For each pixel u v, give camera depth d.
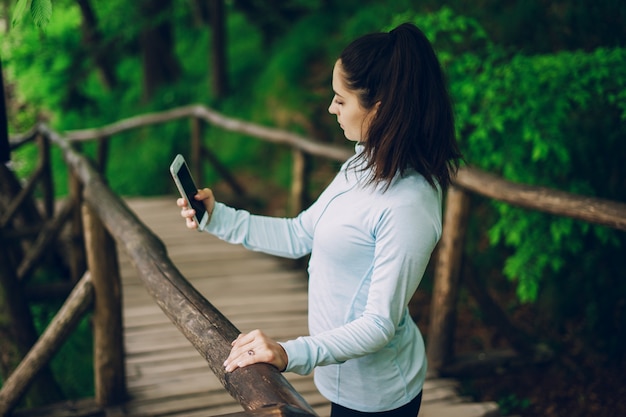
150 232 2.65
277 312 4.56
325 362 1.44
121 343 3.27
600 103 3.86
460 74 3.96
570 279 4.57
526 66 3.62
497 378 4.20
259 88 9.91
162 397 3.35
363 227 1.53
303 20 10.41
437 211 1.53
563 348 4.43
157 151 10.31
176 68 11.90
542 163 4.05
